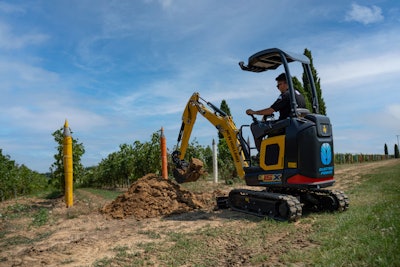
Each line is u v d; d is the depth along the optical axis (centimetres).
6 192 2030
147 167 1986
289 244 537
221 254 522
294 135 750
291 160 753
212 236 623
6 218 934
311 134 748
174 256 515
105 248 575
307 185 740
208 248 552
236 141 923
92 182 3067
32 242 656
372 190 1076
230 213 868
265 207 793
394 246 408
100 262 495
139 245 581
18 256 545
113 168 2447
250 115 841
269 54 817
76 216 916
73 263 501
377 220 571
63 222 848
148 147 1984
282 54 784
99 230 733
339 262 396
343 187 1288
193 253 529
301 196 841
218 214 862
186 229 699
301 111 784
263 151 811
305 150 745
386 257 379
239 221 750
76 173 1518
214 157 1741
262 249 529
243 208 874
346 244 463
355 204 848
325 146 771
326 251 444
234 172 1925
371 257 389
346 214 704
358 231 525
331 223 643
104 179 2766
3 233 747
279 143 776
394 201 766
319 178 754
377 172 1883
